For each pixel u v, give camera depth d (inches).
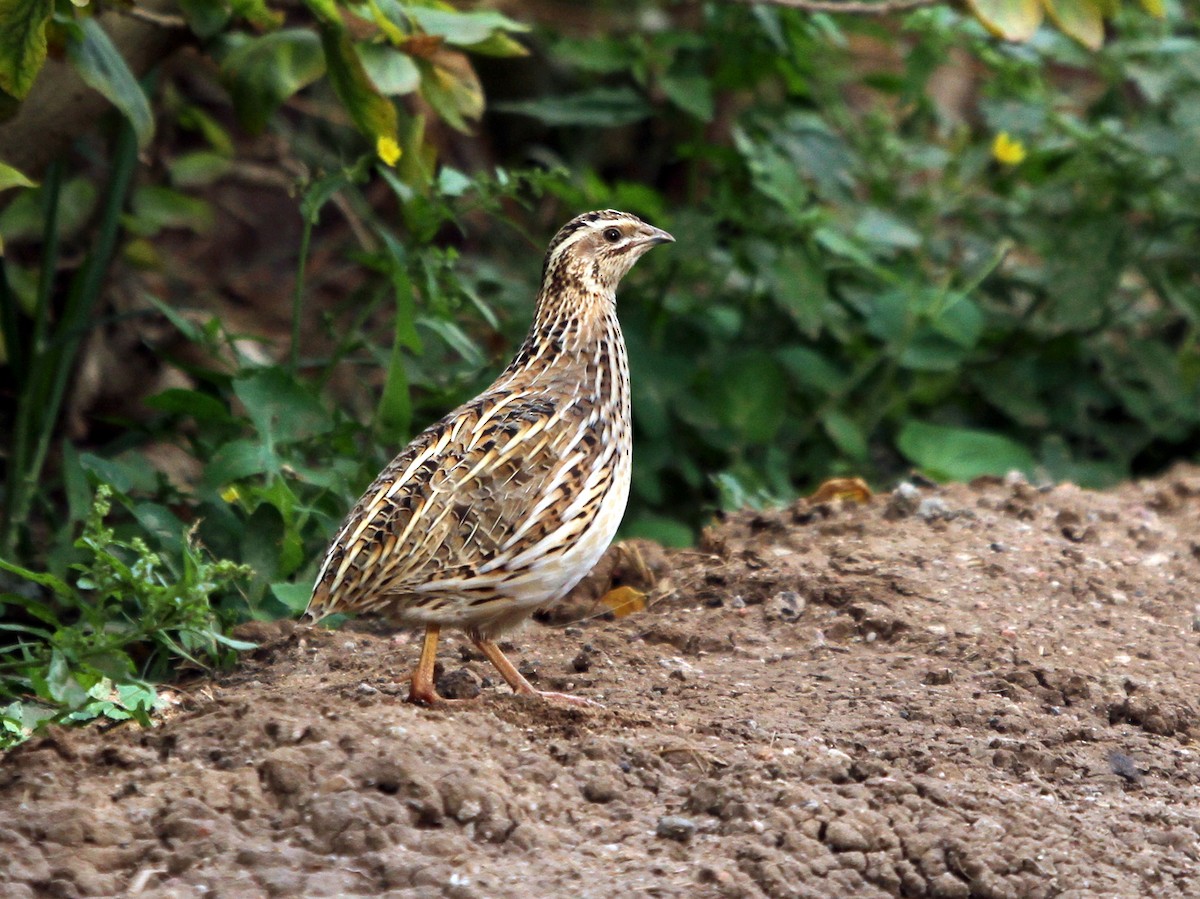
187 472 519.8
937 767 287.0
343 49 393.4
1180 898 247.3
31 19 338.3
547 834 251.4
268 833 245.6
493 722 285.6
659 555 408.8
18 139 417.1
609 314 327.6
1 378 530.9
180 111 564.7
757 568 395.5
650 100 611.5
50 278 453.4
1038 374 593.3
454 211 437.1
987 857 249.9
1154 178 574.6
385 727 269.0
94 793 256.5
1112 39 643.5
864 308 577.3
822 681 336.5
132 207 547.2
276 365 406.9
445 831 249.0
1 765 272.1
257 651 361.7
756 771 272.2
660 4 693.9
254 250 699.4
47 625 407.8
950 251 600.4
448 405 458.9
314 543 411.8
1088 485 557.0
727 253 581.0
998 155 556.1
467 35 409.7
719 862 243.8
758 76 581.6
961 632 359.9
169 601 301.6
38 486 462.3
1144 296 660.7
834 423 550.9
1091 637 364.2
